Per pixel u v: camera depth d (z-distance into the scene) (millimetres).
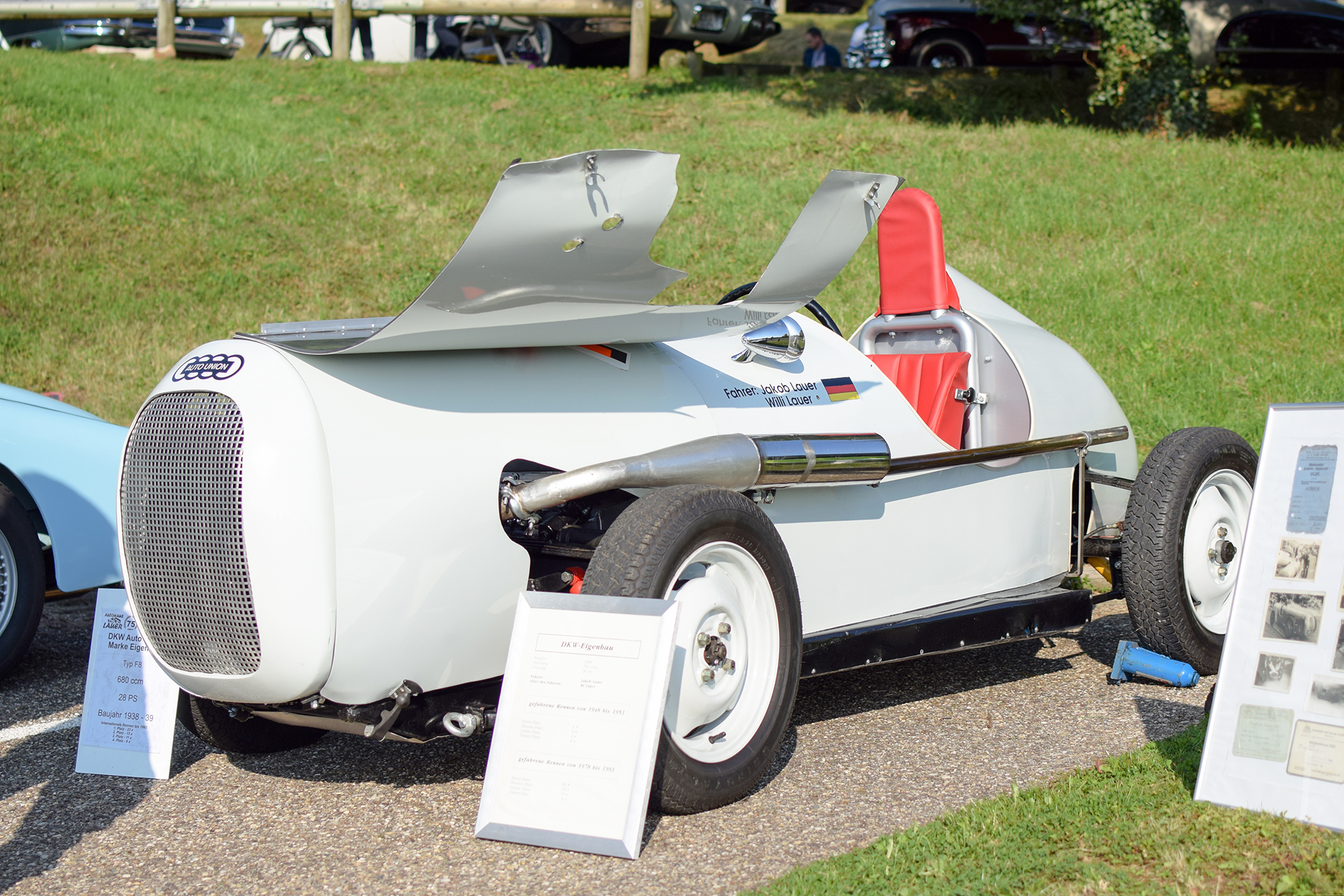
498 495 2664
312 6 14883
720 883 2320
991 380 4191
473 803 2844
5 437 4090
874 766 3020
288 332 3111
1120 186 10180
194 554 2547
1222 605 3977
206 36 15453
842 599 3367
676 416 3086
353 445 2484
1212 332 7676
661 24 14305
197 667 2635
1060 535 4133
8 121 10680
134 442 2676
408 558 2518
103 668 3227
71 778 3156
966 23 14500
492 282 2355
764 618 2895
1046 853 2305
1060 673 3963
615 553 2580
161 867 2553
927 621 3400
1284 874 2172
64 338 7879
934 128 11977
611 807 2447
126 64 13883
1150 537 3711
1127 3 11438
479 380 2756
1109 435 4160
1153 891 2133
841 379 3617
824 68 14672
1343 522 2463
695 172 10688
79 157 10250
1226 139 11727
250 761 3281
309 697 2553
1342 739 2373
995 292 8352
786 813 2705
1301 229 9094
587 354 3025
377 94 13016
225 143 10953
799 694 3789
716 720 2814
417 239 9398
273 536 2416
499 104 12789
